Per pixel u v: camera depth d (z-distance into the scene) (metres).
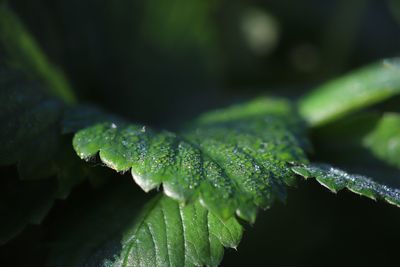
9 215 0.25
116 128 0.26
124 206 0.26
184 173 0.24
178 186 0.24
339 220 0.32
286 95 0.34
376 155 0.29
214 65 0.39
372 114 0.29
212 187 0.24
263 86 0.40
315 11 0.45
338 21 0.44
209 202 0.24
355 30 0.44
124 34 0.35
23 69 0.28
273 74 0.44
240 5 0.45
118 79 0.34
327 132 0.30
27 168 0.25
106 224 0.26
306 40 0.46
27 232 0.26
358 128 0.29
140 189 0.26
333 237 0.32
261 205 0.24
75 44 0.33
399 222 0.32
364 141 0.29
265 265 0.31
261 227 0.32
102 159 0.25
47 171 0.26
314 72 0.44
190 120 0.30
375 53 0.44
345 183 0.25
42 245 0.26
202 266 0.24
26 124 0.26
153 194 0.26
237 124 0.28
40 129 0.26
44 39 0.31
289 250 0.31
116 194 0.26
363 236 0.32
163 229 0.25
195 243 0.25
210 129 0.28
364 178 0.26
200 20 0.39
